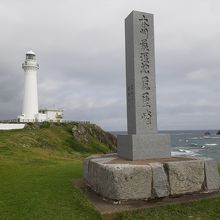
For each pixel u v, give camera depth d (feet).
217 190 32.76
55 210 27.99
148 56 37.65
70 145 152.66
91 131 194.18
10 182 40.91
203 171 32.40
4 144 100.83
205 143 334.65
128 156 35.88
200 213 26.73
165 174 30.50
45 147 126.00
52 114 221.25
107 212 26.45
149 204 28.40
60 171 50.14
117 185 28.73
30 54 183.32
